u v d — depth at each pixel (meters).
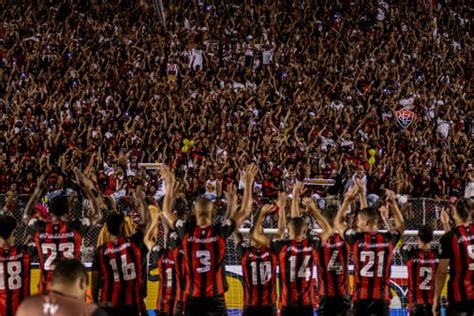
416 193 27.88
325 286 13.23
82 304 7.66
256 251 12.87
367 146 30.31
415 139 31.58
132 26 38.72
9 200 19.97
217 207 22.00
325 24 40.88
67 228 12.09
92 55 35.41
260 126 30.81
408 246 14.16
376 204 18.62
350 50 38.28
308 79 35.19
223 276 12.35
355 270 13.05
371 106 33.59
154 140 28.94
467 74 38.81
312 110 33.28
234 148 29.30
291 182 26.38
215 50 37.28
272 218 20.39
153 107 31.53
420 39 40.47
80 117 29.97
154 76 34.38
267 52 37.62
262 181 26.61
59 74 33.44
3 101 30.98
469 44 41.81
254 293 12.84
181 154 28.27
